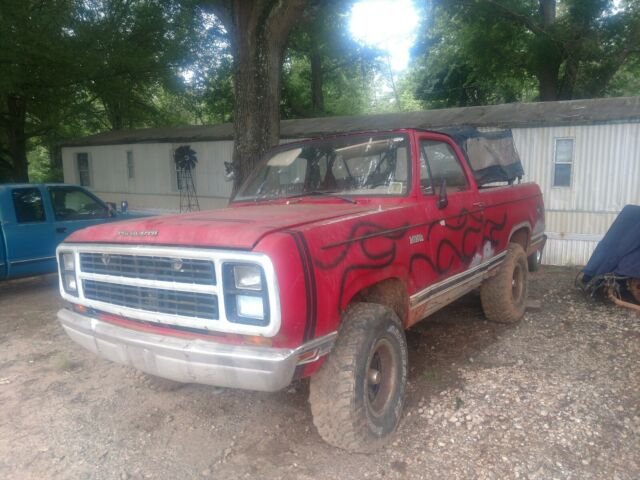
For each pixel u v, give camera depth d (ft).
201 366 8.82
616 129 27.76
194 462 10.06
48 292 25.21
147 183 50.98
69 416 12.01
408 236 11.50
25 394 13.25
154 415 11.99
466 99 89.35
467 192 14.73
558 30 60.44
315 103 82.43
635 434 10.35
